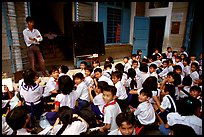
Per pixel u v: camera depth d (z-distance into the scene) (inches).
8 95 104.2
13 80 152.6
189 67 152.5
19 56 167.3
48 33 267.6
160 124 88.8
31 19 153.6
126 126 58.9
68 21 261.7
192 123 68.3
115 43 272.4
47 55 250.4
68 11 260.7
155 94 98.3
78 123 67.3
